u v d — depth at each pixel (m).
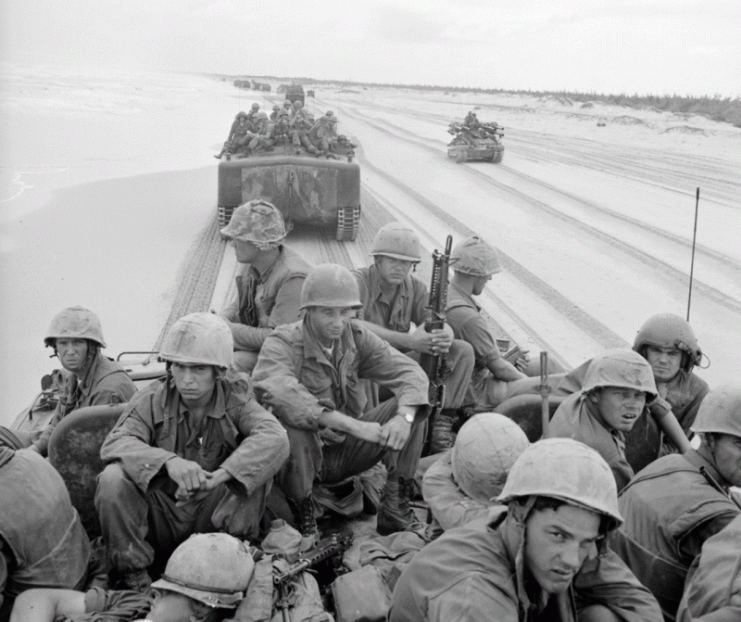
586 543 2.67
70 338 4.80
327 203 16.59
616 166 31.19
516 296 13.59
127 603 3.59
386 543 4.21
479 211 21.09
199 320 3.99
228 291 12.88
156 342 10.51
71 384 5.12
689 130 45.66
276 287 5.47
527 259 16.19
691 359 5.21
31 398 8.62
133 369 5.84
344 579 3.73
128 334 10.78
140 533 3.97
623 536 3.80
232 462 3.94
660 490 3.75
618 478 4.30
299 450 4.42
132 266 13.92
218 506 4.12
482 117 58.19
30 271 13.39
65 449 4.38
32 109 41.16
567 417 4.39
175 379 3.95
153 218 17.98
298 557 3.92
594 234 18.70
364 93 102.81
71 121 37.28
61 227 16.62
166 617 3.27
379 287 5.88
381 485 5.21
